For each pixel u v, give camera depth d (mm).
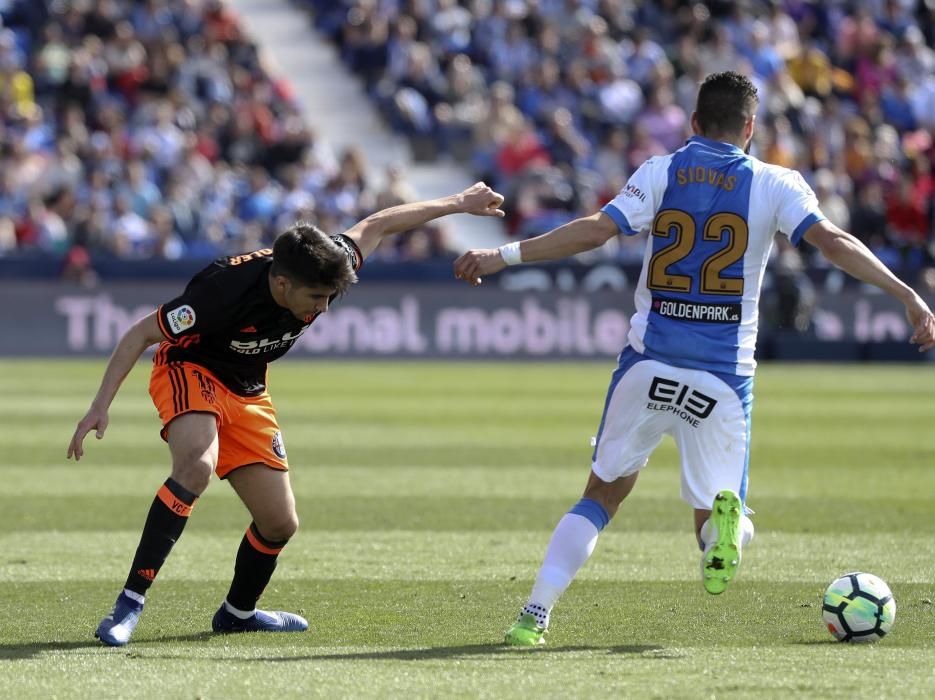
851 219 85812
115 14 92938
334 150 93188
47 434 44875
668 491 34688
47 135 86000
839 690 16078
